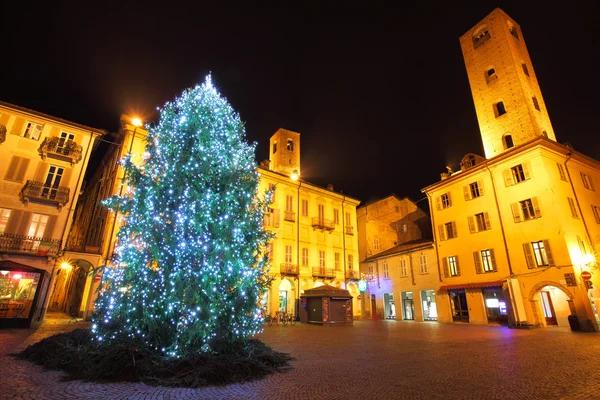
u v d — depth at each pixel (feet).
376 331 66.59
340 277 118.01
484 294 86.38
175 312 29.07
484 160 94.53
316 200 120.98
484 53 103.91
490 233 87.15
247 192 35.65
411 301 109.09
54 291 122.11
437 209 104.22
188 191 30.78
